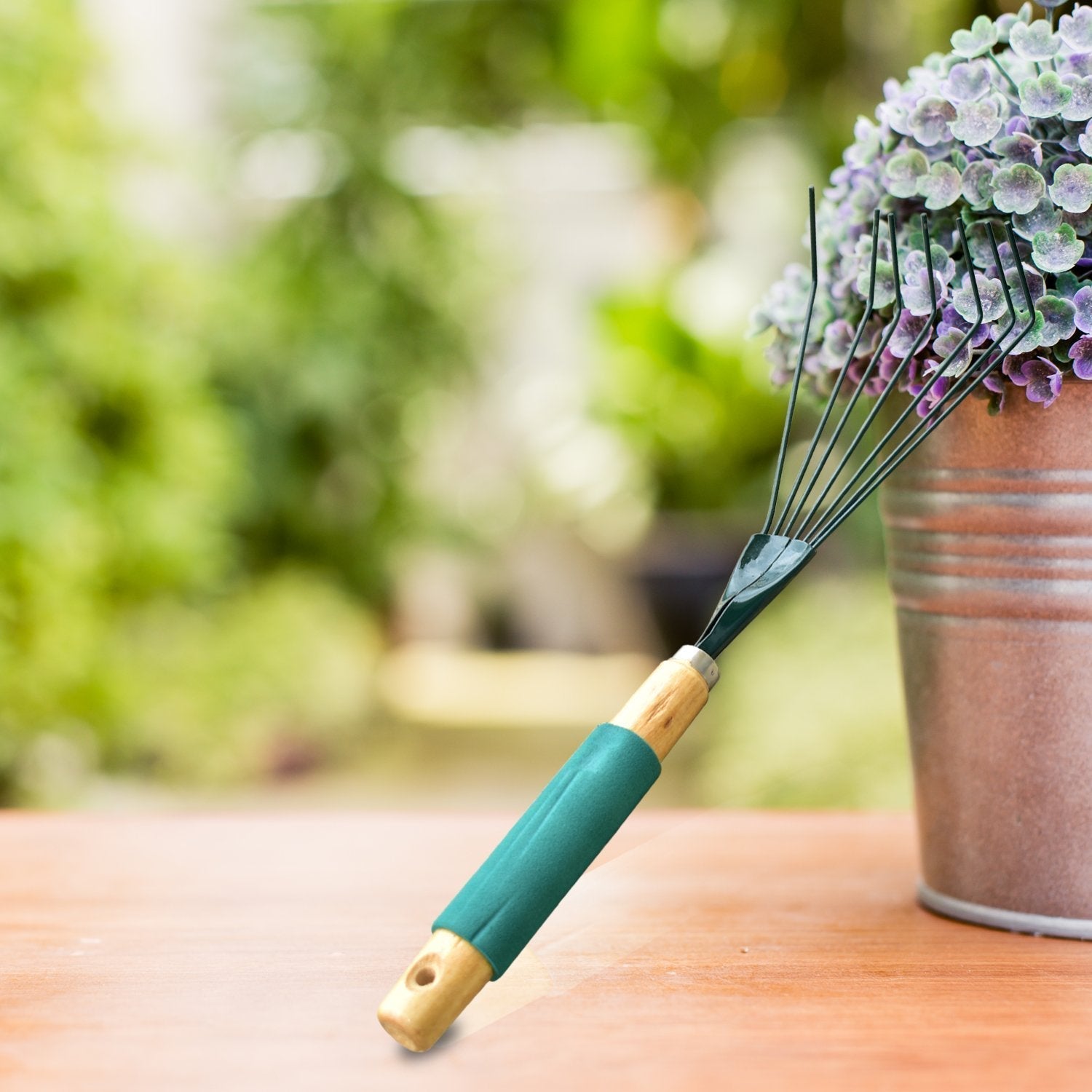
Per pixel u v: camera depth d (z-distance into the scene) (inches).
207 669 117.4
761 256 152.8
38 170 96.3
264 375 142.1
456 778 121.6
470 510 164.6
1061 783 22.1
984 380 21.2
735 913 23.8
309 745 123.3
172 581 109.8
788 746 79.8
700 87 133.6
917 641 23.8
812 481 20.7
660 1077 16.3
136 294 111.3
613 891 25.2
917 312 21.2
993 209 21.7
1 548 87.2
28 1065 16.7
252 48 149.8
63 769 98.5
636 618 163.6
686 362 136.9
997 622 22.3
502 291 163.0
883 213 22.8
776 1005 18.8
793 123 134.0
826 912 23.9
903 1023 18.1
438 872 26.1
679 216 157.9
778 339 25.5
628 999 19.1
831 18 123.1
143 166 119.9
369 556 154.6
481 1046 17.3
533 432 165.3
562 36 144.0
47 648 90.7
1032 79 21.2
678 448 139.2
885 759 76.3
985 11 94.3
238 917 23.2
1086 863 22.0
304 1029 17.9
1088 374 20.5
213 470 114.0
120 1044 17.4
